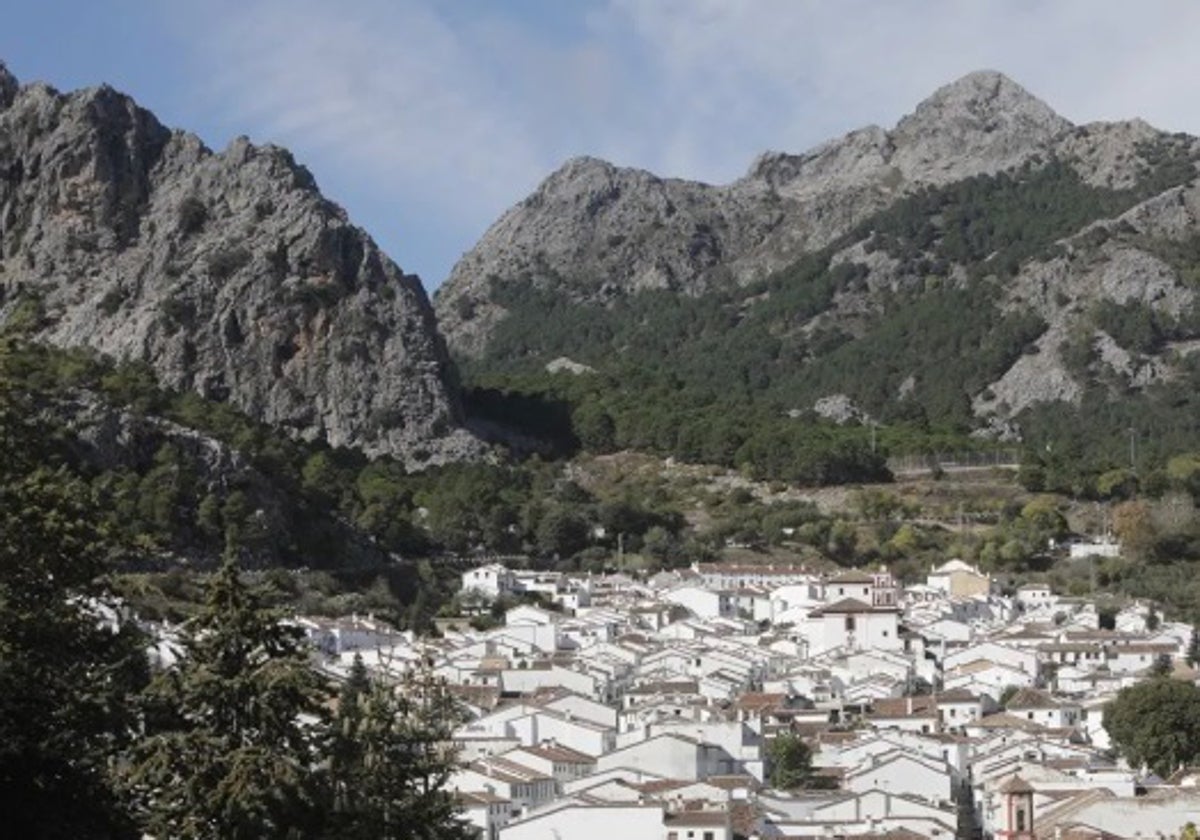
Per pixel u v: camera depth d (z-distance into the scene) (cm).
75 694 11394
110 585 12125
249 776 11450
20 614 11306
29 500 11638
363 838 12156
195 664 12088
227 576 12294
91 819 11262
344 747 12481
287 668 11981
